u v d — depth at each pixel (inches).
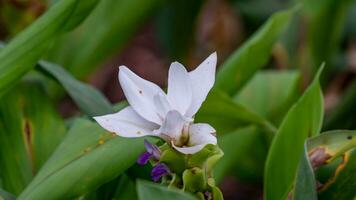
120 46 36.1
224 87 29.6
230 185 44.6
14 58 24.7
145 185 19.1
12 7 35.2
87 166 23.0
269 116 34.1
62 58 35.1
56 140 27.4
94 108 26.3
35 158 27.1
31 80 28.5
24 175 27.0
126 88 20.3
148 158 20.5
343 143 22.3
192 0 43.9
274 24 28.7
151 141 23.1
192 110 20.4
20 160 27.1
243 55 29.0
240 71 29.5
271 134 31.5
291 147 24.9
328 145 22.4
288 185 25.1
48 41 24.9
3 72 24.9
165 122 19.8
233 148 29.3
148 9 35.5
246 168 35.0
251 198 44.1
